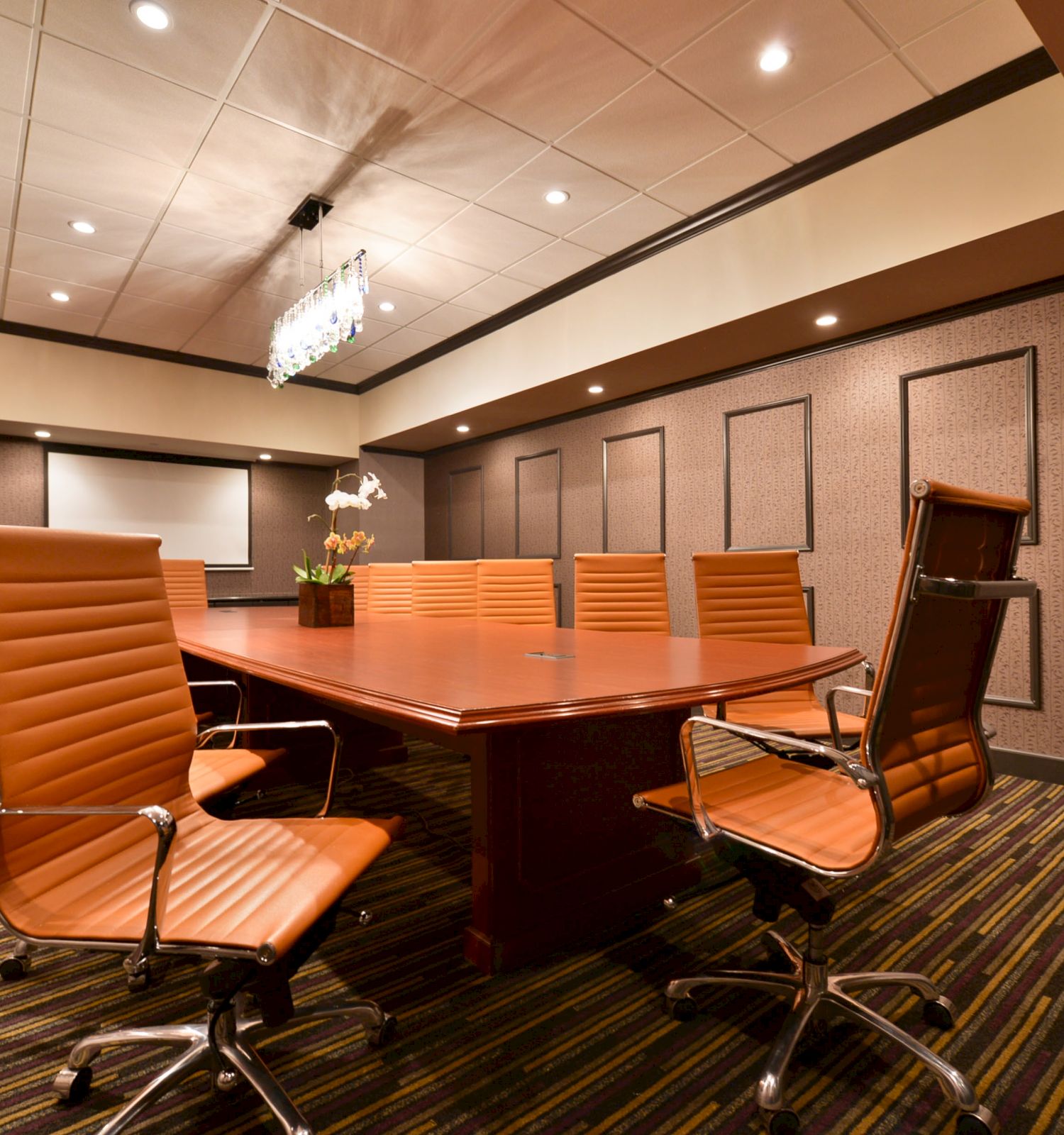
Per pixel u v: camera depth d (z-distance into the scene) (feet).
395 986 4.52
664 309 11.70
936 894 5.76
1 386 15.33
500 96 8.26
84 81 7.91
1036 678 9.07
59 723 3.19
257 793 8.46
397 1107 3.47
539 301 14.16
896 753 3.29
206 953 2.65
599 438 15.88
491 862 4.67
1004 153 7.84
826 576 11.50
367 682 4.26
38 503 17.84
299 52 7.54
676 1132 3.32
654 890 5.57
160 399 17.46
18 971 4.71
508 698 3.70
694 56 7.66
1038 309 9.15
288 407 19.66
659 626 9.25
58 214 10.85
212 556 20.63
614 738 5.40
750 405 12.68
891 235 8.79
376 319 15.61
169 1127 3.36
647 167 9.70
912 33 7.31
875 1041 3.96
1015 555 3.75
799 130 8.89
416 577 11.34
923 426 10.27
